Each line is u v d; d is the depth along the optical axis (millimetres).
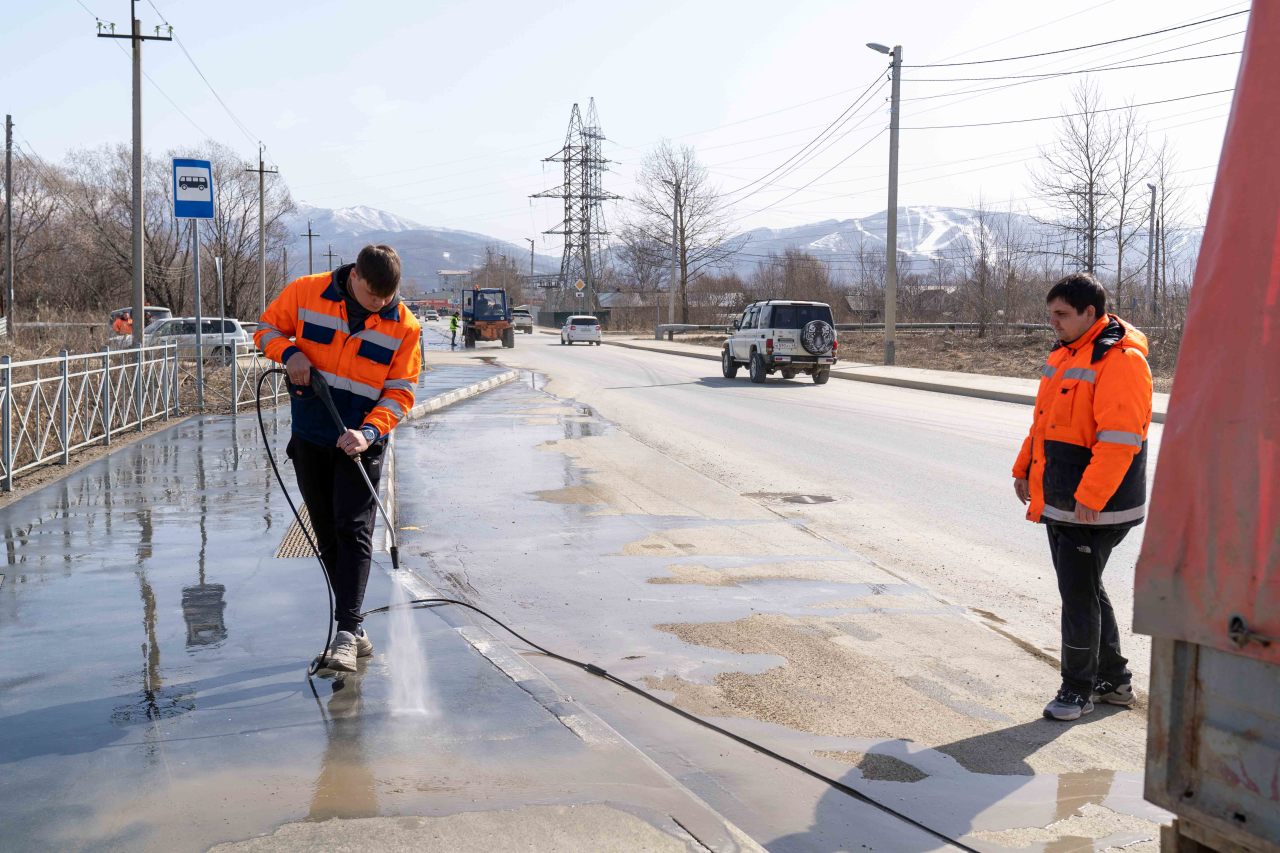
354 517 4586
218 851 2941
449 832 3055
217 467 10453
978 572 6898
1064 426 4277
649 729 4188
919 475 10984
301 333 4613
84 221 56344
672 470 11086
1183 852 2010
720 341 54781
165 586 5918
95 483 9492
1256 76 1937
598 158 96000
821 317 24641
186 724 3896
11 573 6207
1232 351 1930
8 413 9203
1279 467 1829
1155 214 42625
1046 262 50188
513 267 169125
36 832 3051
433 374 25641
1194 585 1963
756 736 4125
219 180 58719
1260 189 1911
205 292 58750
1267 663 1837
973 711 4430
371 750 3660
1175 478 2014
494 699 4172
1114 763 3895
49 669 4523
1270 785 1834
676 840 3021
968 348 37469
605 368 31859
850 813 3475
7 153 41719
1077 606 4305
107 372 12234
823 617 5793
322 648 4828
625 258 85688
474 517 8547
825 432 14766
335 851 2941
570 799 3281
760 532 8055
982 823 3404
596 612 5871
